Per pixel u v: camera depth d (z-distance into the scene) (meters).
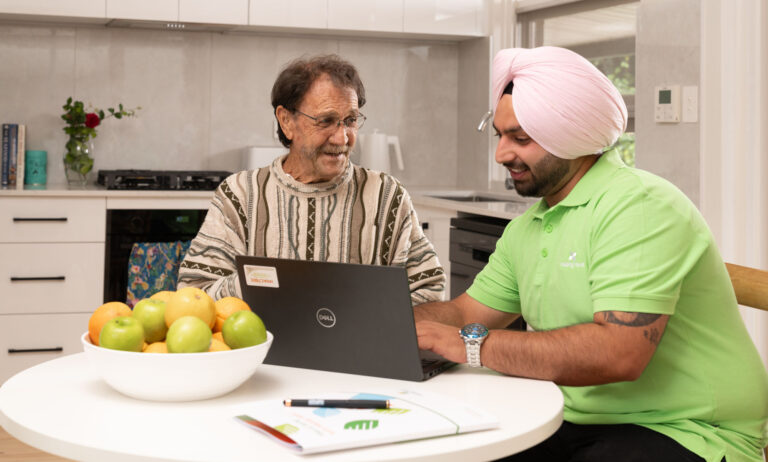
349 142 1.97
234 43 4.62
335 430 1.14
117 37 4.44
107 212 3.92
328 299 1.48
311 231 1.99
